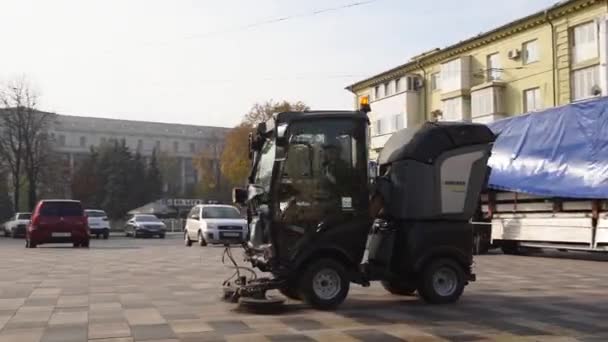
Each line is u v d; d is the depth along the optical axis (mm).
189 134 121500
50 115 54344
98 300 9977
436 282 9586
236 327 7719
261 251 9125
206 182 80438
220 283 12234
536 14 39344
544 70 39562
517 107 41625
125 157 71875
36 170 53688
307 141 9078
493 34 43250
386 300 9969
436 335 7246
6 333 7395
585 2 36156
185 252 21625
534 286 11766
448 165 9758
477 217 21422
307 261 9000
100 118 116625
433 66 50062
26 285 11859
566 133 18078
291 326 7781
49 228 24141
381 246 9484
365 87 58781
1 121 52781
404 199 9523
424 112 51219
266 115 63156
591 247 17344
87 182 69812
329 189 9078
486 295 10516
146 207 65375
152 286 11758
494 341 6945
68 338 7109
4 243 31938
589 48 36594
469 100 45812
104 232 37531
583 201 17797
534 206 19391
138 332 7430
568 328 7648
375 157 10531
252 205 9875
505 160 19891
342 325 7852
